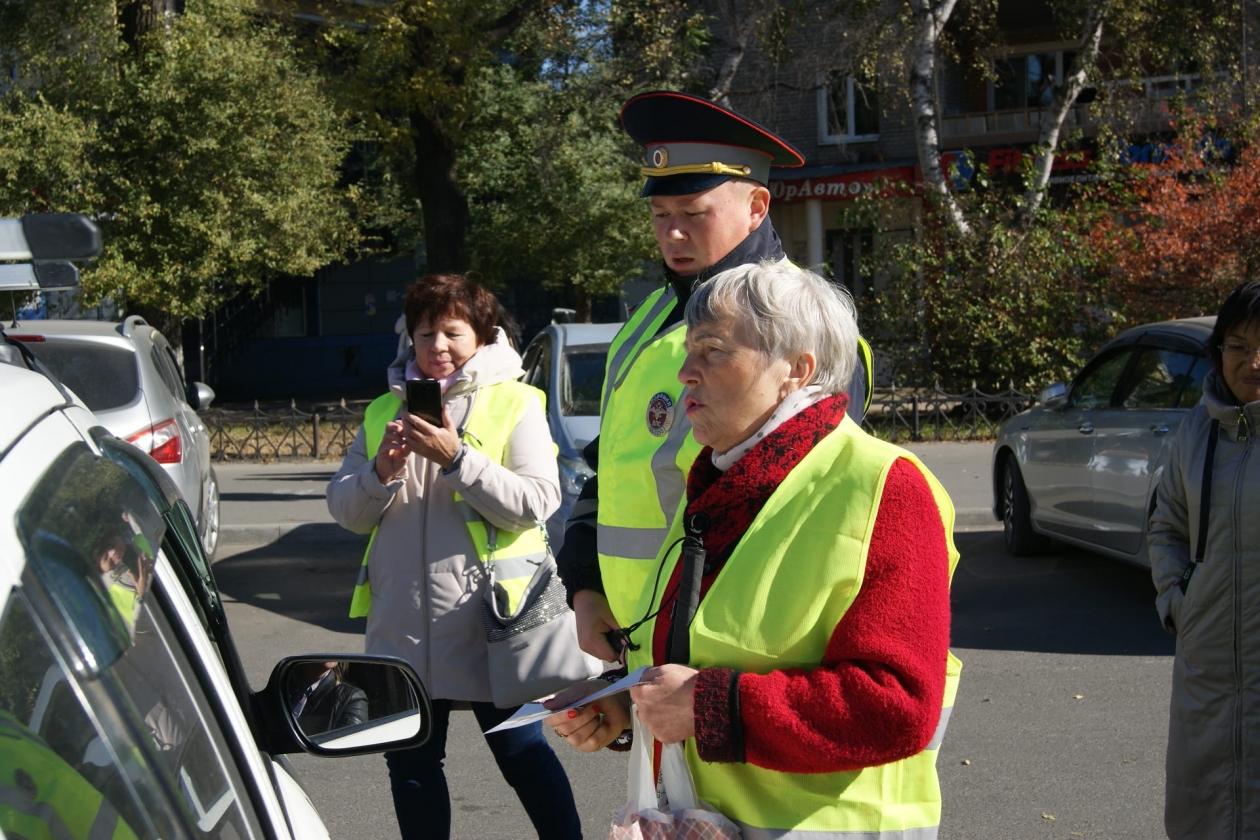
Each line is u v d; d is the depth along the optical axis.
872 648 1.66
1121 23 15.33
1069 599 7.20
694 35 16.59
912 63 16.25
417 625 3.17
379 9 14.54
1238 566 2.84
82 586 1.20
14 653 1.04
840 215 16.20
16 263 1.85
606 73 17.03
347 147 18.03
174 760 1.34
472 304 3.35
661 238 2.42
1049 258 14.63
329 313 27.95
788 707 1.65
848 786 1.75
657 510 2.24
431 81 14.95
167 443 6.45
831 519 1.73
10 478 1.13
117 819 1.15
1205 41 15.34
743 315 1.82
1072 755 4.72
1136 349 7.12
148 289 14.55
